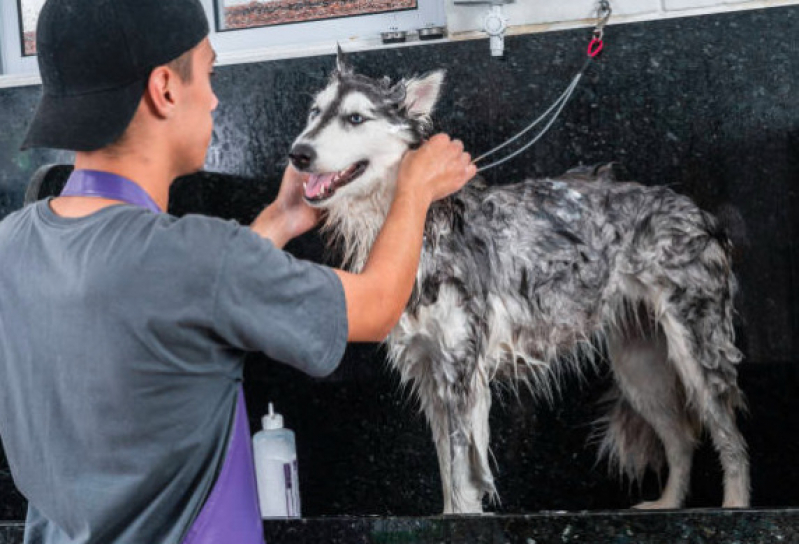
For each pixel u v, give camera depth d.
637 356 1.63
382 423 1.75
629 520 1.38
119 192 0.82
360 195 1.55
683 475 1.63
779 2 1.54
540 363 1.63
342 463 1.77
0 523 1.57
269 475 1.69
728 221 1.60
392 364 1.73
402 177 1.11
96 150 0.82
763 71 1.57
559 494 1.68
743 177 1.59
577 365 1.64
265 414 1.80
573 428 1.67
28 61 1.95
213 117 1.78
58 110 0.80
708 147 1.60
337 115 1.52
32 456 0.80
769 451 1.61
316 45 1.75
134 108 0.81
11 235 0.82
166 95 0.83
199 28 0.86
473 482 1.60
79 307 0.75
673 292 1.58
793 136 1.57
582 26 1.61
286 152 1.76
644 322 1.62
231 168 1.78
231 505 0.82
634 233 1.59
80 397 0.76
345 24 1.80
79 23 0.79
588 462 1.67
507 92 1.65
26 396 0.79
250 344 0.78
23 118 1.84
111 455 0.77
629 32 1.60
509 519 1.41
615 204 1.60
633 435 1.65
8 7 1.94
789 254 1.58
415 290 1.54
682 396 1.62
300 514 1.75
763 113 1.58
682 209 1.59
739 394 1.61
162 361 0.75
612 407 1.65
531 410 1.67
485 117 1.66
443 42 1.66
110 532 0.79
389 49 1.68
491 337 1.58
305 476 1.79
